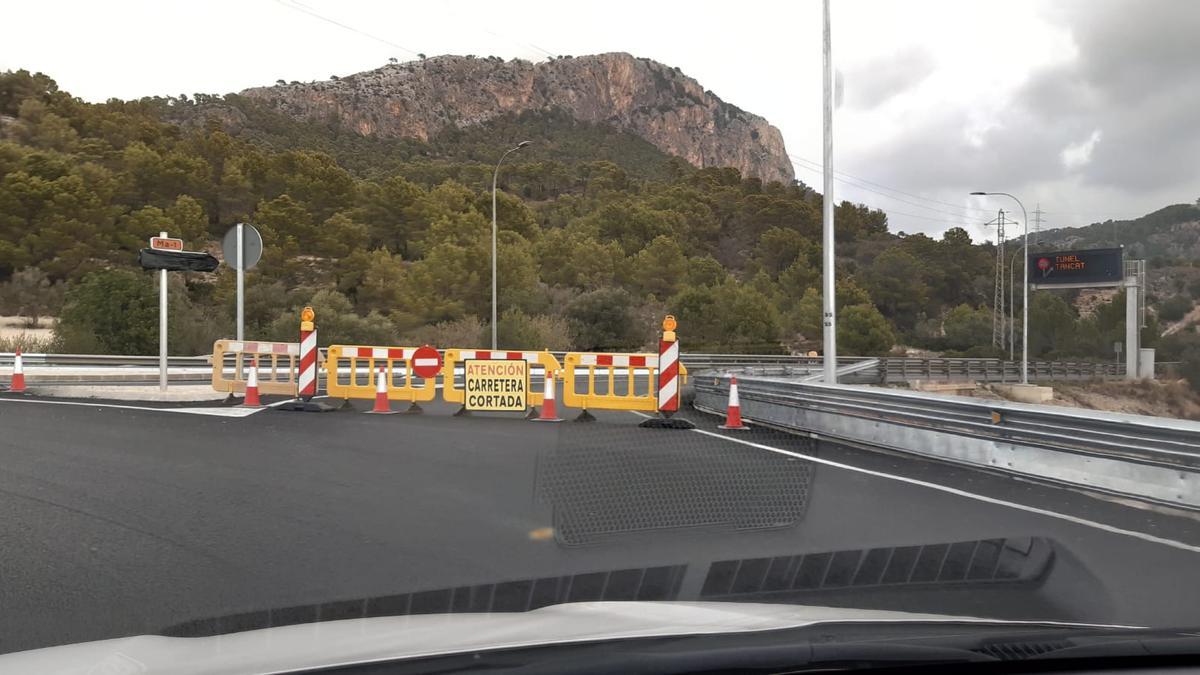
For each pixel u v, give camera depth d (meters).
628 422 13.02
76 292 33.62
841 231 135.00
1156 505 7.49
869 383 39.62
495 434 10.89
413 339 46.03
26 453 8.70
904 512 6.90
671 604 3.23
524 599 4.41
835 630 2.65
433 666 2.35
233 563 5.16
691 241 116.88
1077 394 52.28
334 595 4.52
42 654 2.67
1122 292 88.62
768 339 67.31
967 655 2.49
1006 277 95.00
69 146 72.38
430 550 5.47
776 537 5.88
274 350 14.48
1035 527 6.49
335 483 7.61
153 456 8.70
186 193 75.06
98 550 5.41
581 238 87.44
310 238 68.56
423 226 77.06
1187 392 60.59
